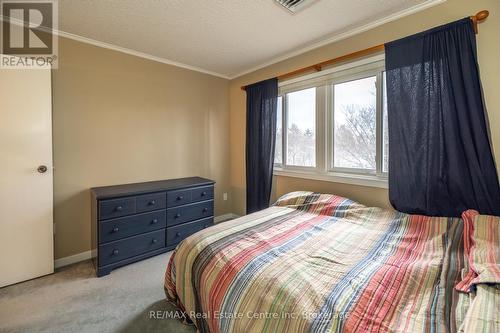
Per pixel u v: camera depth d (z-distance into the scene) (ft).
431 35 5.67
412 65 5.95
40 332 4.74
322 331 2.69
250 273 3.73
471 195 5.24
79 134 7.68
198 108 10.81
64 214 7.48
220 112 11.67
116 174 8.53
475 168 5.10
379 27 6.79
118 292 6.10
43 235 6.80
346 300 3.07
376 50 6.73
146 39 7.82
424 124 5.82
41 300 5.73
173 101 9.95
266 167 9.73
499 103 5.10
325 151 8.30
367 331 2.63
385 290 3.29
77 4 5.91
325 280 3.53
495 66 5.11
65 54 7.36
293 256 4.26
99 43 7.95
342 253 4.44
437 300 3.05
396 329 2.63
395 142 6.29
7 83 6.16
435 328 2.60
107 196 6.90
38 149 6.66
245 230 5.45
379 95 6.97
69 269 7.23
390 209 6.72
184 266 4.73
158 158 9.60
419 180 5.94
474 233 4.28
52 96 7.16
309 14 6.41
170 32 7.36
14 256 6.38
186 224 8.86
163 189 8.16
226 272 3.92
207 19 6.63
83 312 5.33
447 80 5.44
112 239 7.05
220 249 4.49
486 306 2.61
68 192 7.54
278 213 6.84
